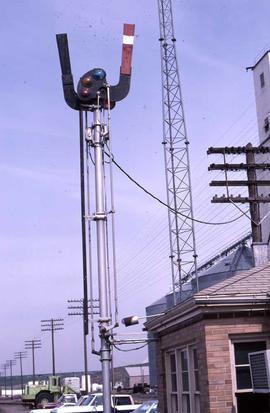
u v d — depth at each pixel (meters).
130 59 10.30
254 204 22.56
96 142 9.89
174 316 11.42
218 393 9.91
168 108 42.38
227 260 42.62
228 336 10.19
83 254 9.78
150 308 55.03
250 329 10.22
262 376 9.14
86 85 9.99
